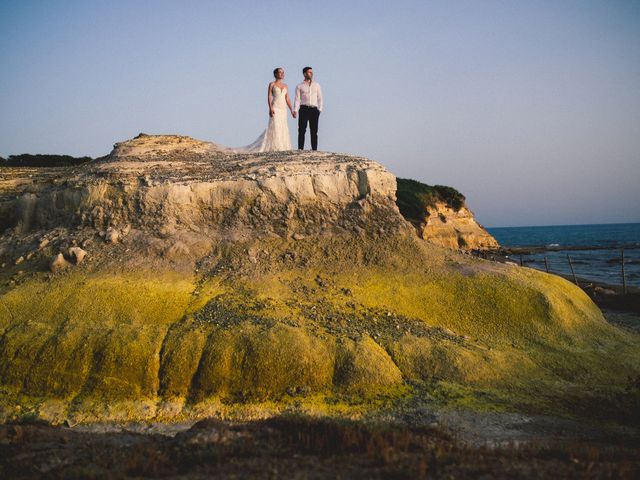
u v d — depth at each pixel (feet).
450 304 62.34
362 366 50.70
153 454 31.35
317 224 73.20
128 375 50.44
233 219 72.69
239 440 33.63
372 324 57.77
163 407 48.47
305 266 67.36
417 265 68.23
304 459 30.76
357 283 65.21
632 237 521.65
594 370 53.78
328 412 46.96
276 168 76.18
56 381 50.57
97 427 45.85
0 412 48.11
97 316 56.29
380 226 72.79
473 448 34.24
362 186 75.77
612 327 64.13
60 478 28.32
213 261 67.15
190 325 54.95
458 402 47.80
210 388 49.60
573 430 42.83
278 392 49.39
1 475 29.48
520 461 31.40
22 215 78.13
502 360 53.78
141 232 70.28
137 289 60.08
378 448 31.76
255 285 62.59
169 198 71.92
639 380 49.16
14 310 57.82
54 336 53.83
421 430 38.65
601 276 162.61
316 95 88.07
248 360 50.67
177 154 87.51
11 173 101.91
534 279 67.15
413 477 27.61
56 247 69.51
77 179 78.54
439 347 54.39
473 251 181.78
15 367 51.60
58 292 60.08
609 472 28.78
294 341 52.08
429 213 197.06
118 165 80.12
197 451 31.60
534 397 48.88
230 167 79.46
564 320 60.49
